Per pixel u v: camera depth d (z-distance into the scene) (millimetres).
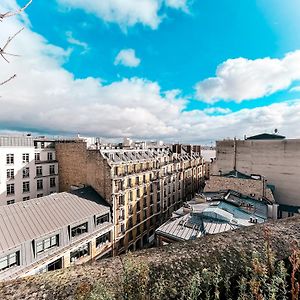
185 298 4875
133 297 4812
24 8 2639
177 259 6090
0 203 38969
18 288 5414
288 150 37375
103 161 33531
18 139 41656
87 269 6148
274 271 5066
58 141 47406
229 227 21938
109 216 31797
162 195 46156
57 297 5078
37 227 22375
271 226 7863
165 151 53344
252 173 41031
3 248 18703
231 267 5664
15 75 2881
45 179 44125
